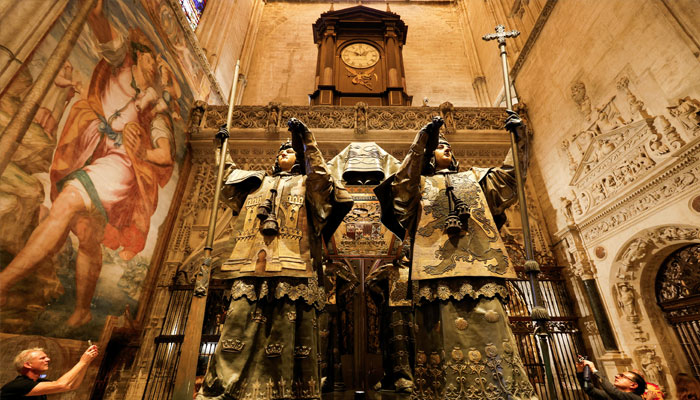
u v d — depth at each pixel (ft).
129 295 20.40
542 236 26.73
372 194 9.59
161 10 25.73
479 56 45.32
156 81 24.36
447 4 54.08
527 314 23.77
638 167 18.28
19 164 13.42
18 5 13.53
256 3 50.98
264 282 6.33
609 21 20.40
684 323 18.06
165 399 19.83
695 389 14.30
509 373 5.59
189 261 24.25
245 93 43.37
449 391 5.66
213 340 21.93
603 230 21.18
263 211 6.85
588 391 11.60
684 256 17.80
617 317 20.29
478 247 6.64
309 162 6.94
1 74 12.76
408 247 9.89
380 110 30.94
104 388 19.57
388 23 43.45
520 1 34.60
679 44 15.85
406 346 9.66
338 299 11.43
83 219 16.72
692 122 15.15
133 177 20.95
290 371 5.84
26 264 13.55
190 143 28.58
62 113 15.61
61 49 15.58
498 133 29.53
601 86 21.20
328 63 39.73
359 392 7.95
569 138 24.47
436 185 7.70
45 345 14.24
